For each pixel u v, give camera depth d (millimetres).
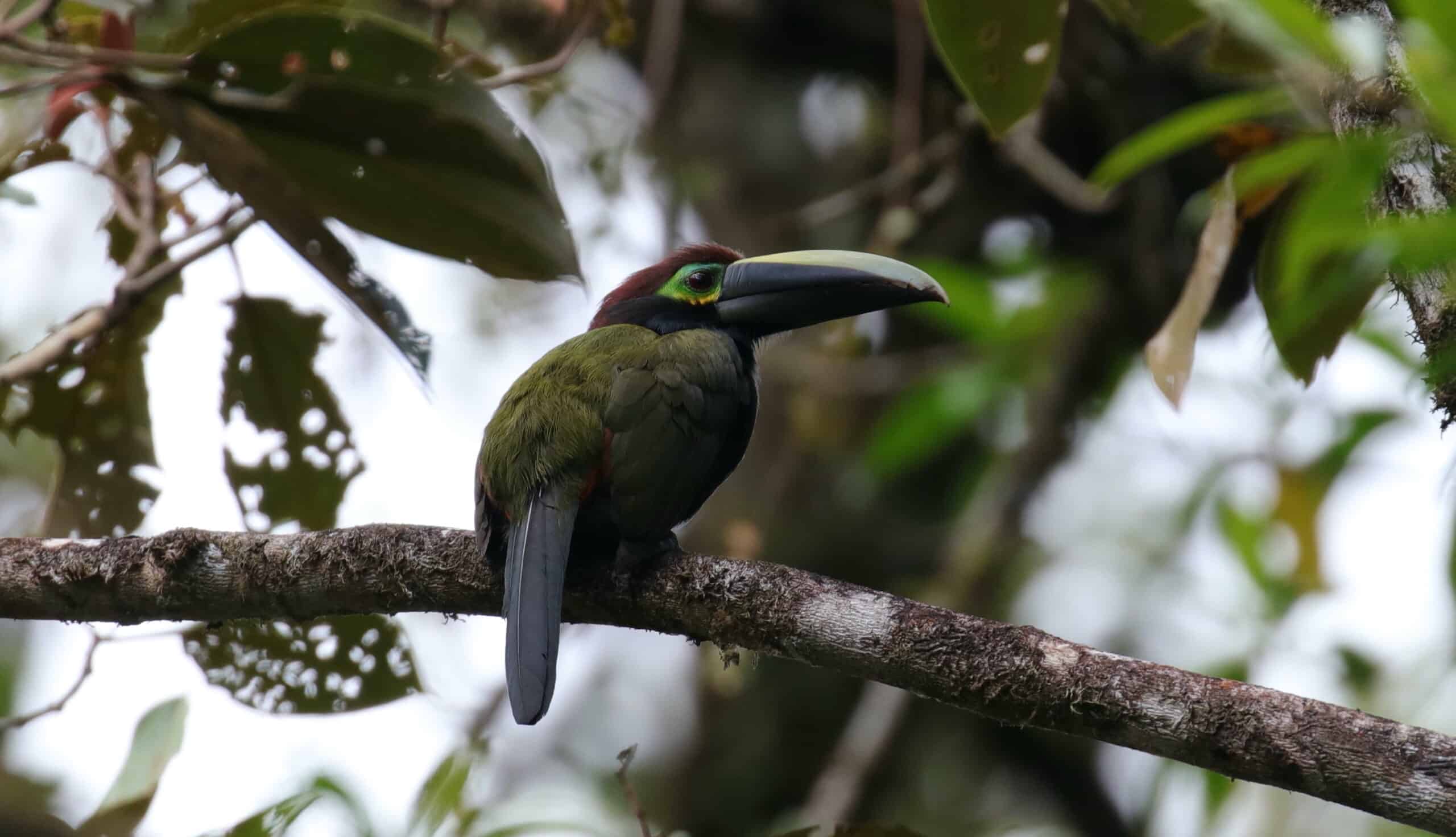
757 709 15297
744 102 15938
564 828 9109
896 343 15656
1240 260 13531
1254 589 13336
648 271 10047
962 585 13484
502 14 13688
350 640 8852
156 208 9352
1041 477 13609
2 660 14469
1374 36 5730
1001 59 8438
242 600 7809
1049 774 15430
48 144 9070
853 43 14477
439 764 8922
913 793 15000
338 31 7758
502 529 8172
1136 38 12562
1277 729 5797
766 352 14266
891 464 13062
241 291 9383
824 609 6895
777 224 13367
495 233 8578
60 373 9555
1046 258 14445
